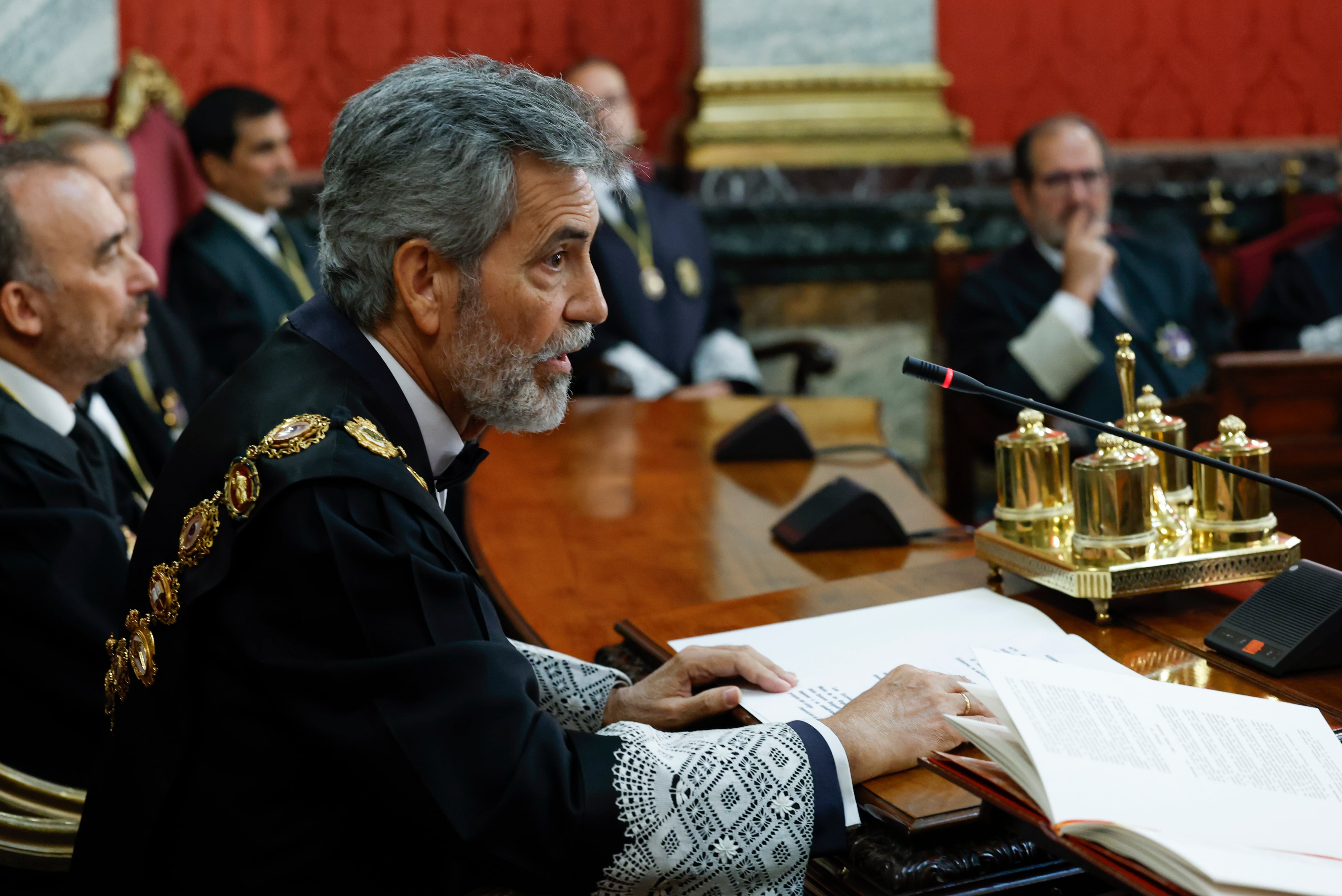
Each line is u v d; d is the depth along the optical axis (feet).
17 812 5.47
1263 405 8.87
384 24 18.25
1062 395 12.53
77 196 6.95
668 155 18.45
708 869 3.83
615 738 4.00
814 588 5.85
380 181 4.14
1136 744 3.51
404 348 4.37
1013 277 13.06
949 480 13.87
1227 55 19.36
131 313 7.18
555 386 4.51
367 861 3.99
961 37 18.78
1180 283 13.19
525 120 4.12
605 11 18.48
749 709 4.52
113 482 8.33
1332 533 7.93
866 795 3.94
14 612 5.81
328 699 3.75
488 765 3.72
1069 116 12.89
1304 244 15.08
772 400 11.82
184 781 3.96
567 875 3.79
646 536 7.52
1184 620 5.04
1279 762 3.58
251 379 4.31
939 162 17.63
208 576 3.88
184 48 17.33
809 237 17.30
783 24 17.47
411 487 4.05
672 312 15.35
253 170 15.02
